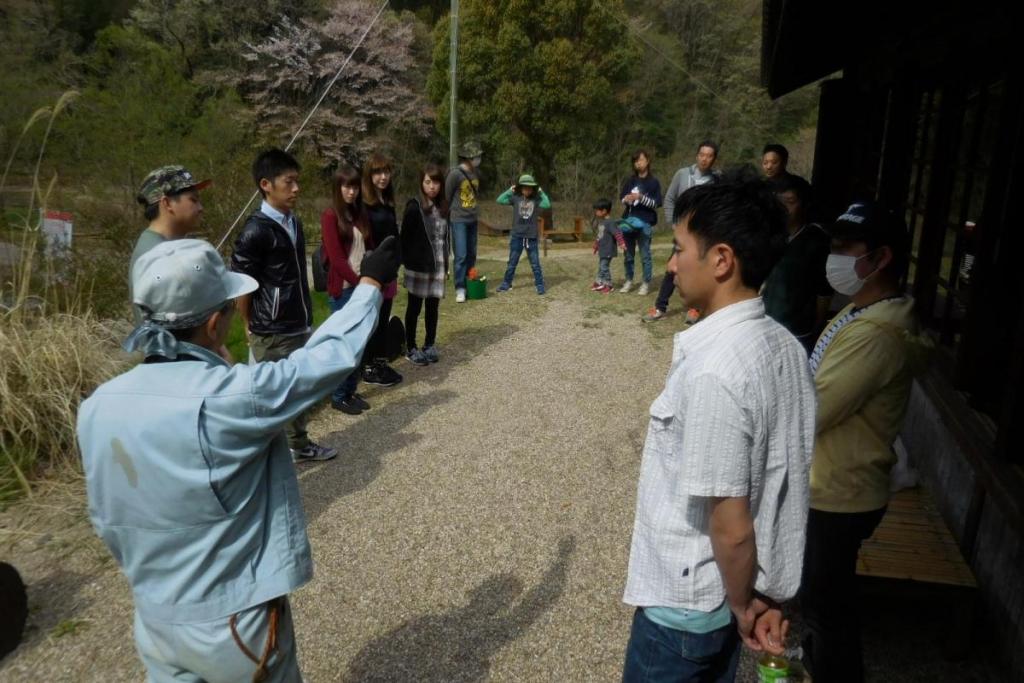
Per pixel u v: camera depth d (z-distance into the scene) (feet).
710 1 88.58
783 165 14.55
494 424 15.47
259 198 29.81
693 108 84.84
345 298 15.40
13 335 13.75
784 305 10.24
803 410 4.76
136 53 64.75
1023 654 7.60
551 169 63.52
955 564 8.52
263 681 5.22
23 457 12.62
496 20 57.16
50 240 18.61
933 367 11.30
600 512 11.80
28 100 45.14
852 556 6.69
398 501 12.15
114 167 37.42
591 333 22.61
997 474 7.93
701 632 4.93
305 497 12.30
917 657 8.39
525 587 9.78
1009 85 8.59
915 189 13.92
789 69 18.61
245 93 76.59
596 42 58.44
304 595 9.62
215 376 4.80
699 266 4.71
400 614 9.24
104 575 10.21
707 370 4.42
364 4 75.92
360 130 74.90
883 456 6.53
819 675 6.91
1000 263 8.78
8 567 8.54
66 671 8.34
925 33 12.67
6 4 66.28
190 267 4.87
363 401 16.20
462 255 26.50
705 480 4.37
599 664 8.32
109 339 15.37
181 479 4.66
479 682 8.05
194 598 4.90
